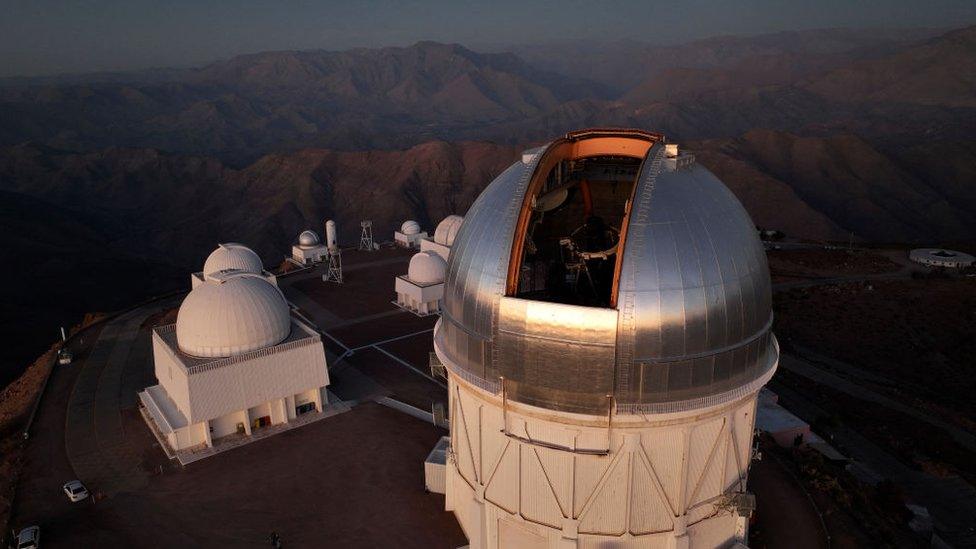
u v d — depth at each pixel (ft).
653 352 68.64
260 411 133.28
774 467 114.73
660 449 73.36
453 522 101.71
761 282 76.69
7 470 121.70
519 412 74.54
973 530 118.62
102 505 109.09
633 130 87.20
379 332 190.49
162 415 127.65
